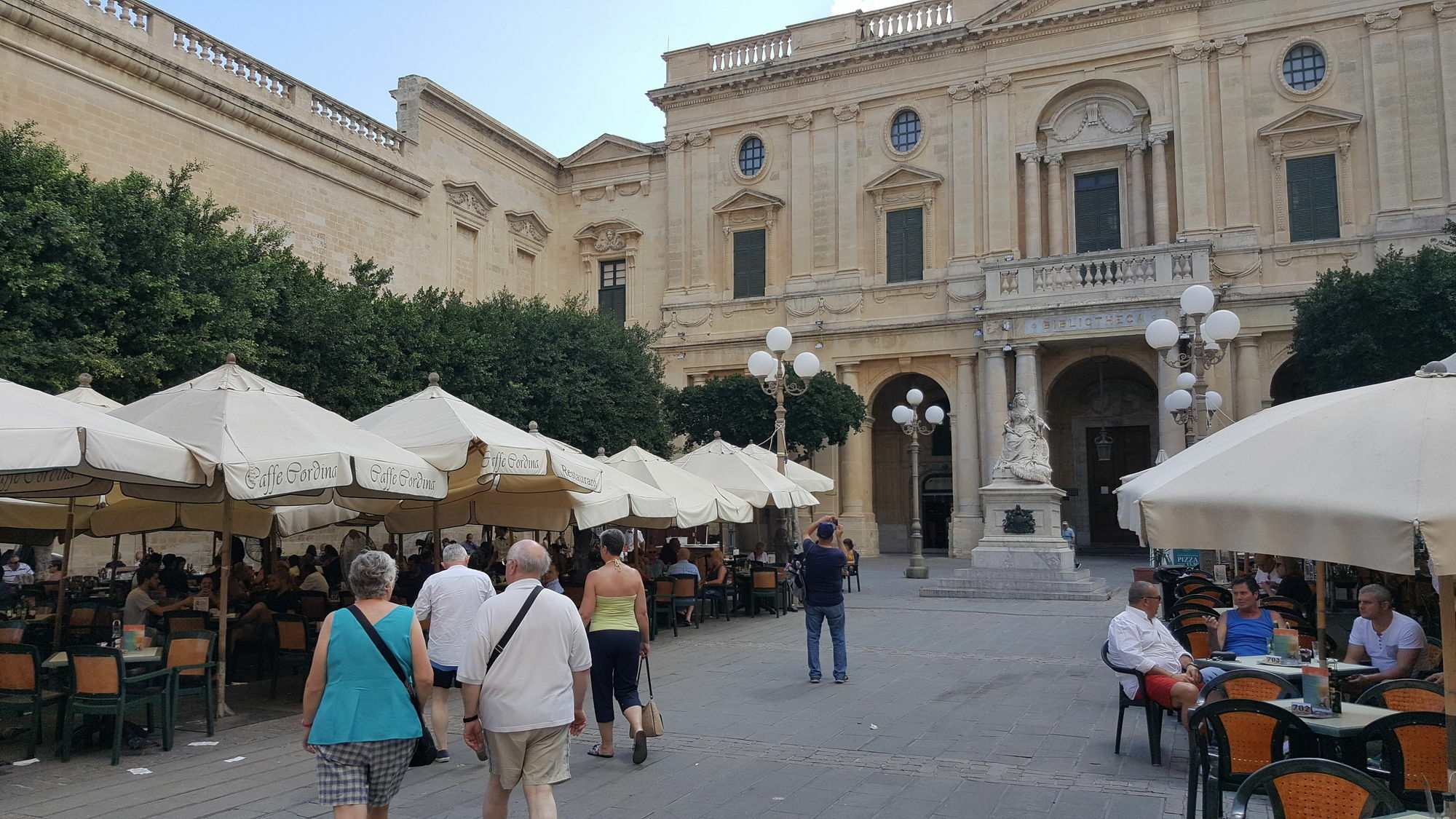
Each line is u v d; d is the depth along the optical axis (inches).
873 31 1669.5
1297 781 187.2
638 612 346.0
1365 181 1355.8
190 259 743.7
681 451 1539.1
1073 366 1596.9
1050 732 377.7
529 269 1790.1
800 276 1662.2
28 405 319.0
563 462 497.4
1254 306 1368.1
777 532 960.9
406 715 207.3
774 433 1441.9
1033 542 911.7
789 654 583.5
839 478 1621.6
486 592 349.4
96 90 995.3
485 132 1659.7
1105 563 1369.3
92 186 709.9
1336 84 1379.2
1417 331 1081.4
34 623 488.4
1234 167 1412.4
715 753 345.4
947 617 757.9
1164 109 1464.1
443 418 462.6
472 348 1015.6
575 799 290.5
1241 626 390.0
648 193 1817.2
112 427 327.3
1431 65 1321.4
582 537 878.4
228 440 358.9
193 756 345.1
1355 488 181.0
